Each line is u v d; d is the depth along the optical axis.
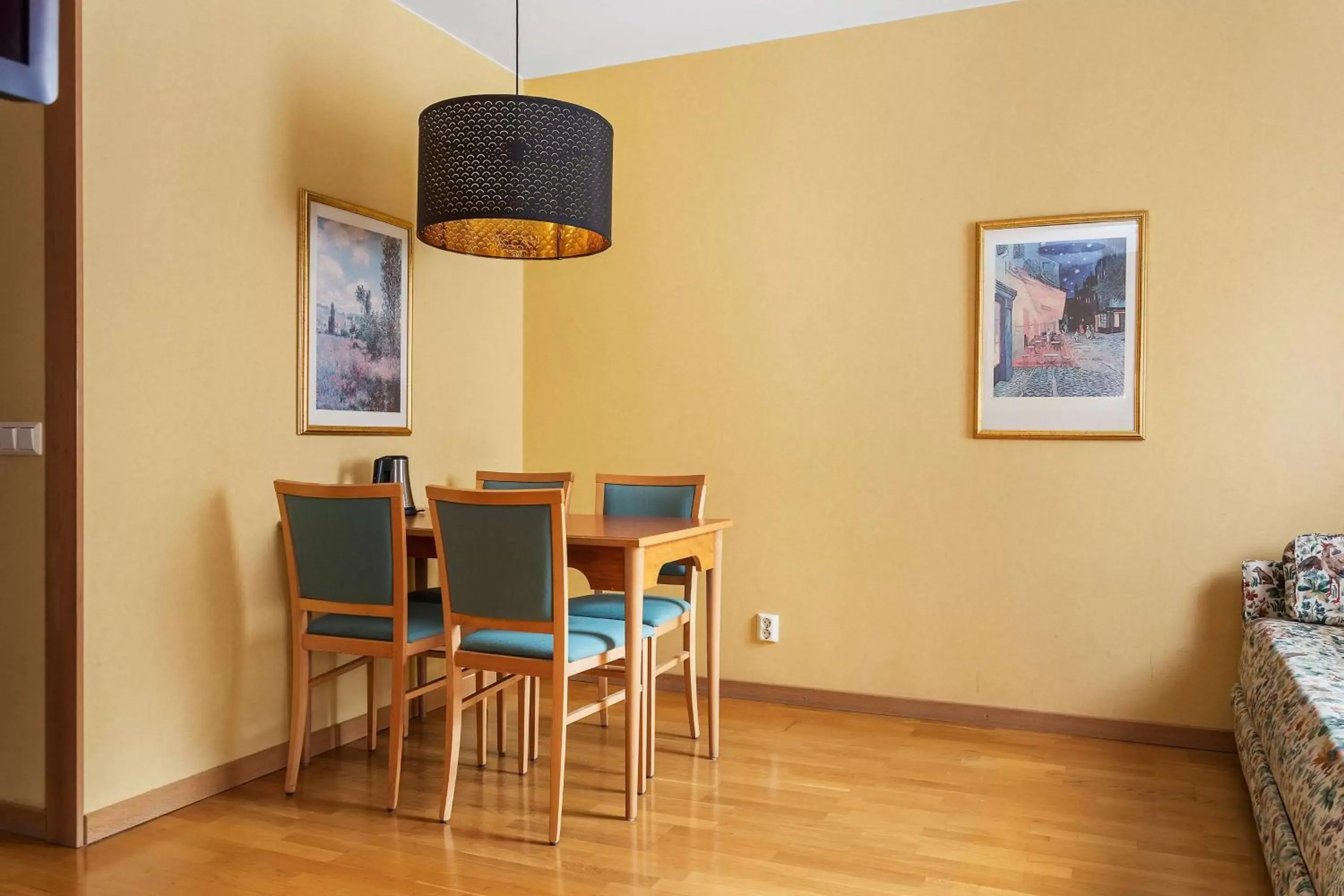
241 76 3.10
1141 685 3.64
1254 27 3.48
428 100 3.98
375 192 3.70
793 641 4.14
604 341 4.48
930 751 3.50
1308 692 2.28
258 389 3.17
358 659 3.35
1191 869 2.49
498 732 3.41
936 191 3.90
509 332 4.54
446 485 4.12
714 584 3.41
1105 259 3.65
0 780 2.73
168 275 2.84
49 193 2.60
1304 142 3.43
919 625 3.94
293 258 3.31
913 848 2.62
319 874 2.44
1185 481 3.58
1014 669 3.81
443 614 3.03
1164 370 3.60
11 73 0.70
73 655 2.59
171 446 2.86
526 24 4.01
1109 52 3.65
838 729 3.78
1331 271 3.40
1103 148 3.67
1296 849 2.06
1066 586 3.73
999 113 3.81
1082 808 2.93
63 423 2.59
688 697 3.59
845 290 4.05
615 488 3.86
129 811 2.73
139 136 2.75
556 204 2.87
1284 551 3.39
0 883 2.38
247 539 3.13
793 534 4.14
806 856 2.56
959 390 3.88
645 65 4.38
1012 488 3.80
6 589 2.69
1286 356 3.46
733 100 4.23
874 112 4.00
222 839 2.66
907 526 3.96
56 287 2.59
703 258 4.29
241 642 3.11
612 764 3.32
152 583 2.80
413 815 2.84
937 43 3.89
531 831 2.72
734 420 4.24
